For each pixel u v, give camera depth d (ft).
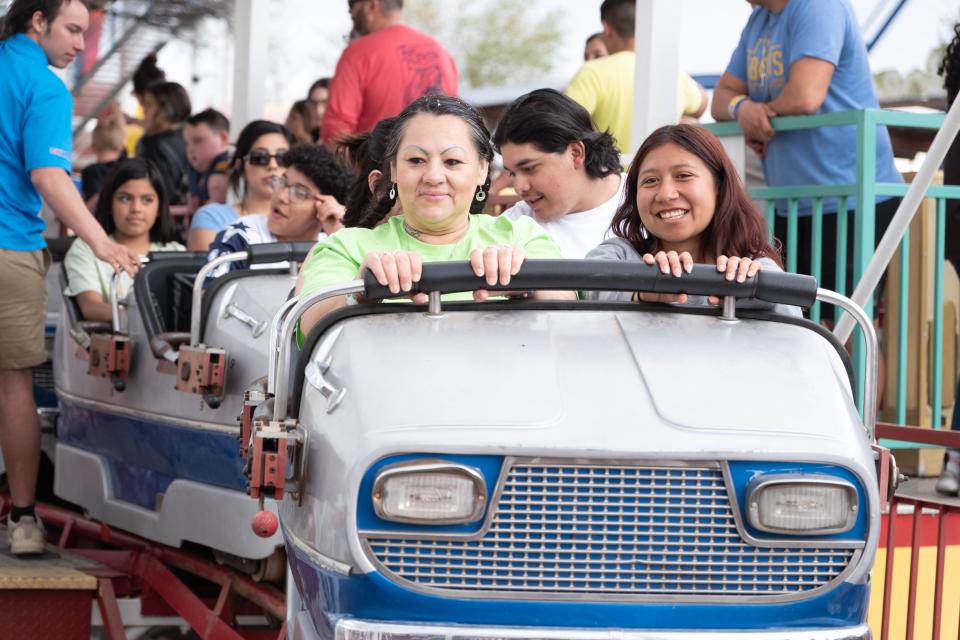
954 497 22.34
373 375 12.80
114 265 24.45
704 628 12.18
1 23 25.43
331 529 12.29
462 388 12.55
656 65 28.55
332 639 12.45
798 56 25.88
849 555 12.30
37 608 21.42
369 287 13.58
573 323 13.80
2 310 23.81
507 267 13.53
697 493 12.14
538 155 21.16
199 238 30.30
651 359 13.10
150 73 53.01
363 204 19.03
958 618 20.13
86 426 26.35
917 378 27.91
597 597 12.07
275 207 24.32
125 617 23.65
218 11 60.34
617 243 16.10
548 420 12.19
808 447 12.18
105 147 52.60
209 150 44.52
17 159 24.06
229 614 21.80
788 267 26.08
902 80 45.73
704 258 15.88
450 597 12.03
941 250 25.03
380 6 36.32
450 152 15.05
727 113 27.94
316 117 47.83
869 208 24.29
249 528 20.34
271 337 14.19
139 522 23.97
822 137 26.03
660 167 15.51
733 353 13.34
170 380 22.75
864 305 19.90
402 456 11.99
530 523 12.07
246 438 14.88
